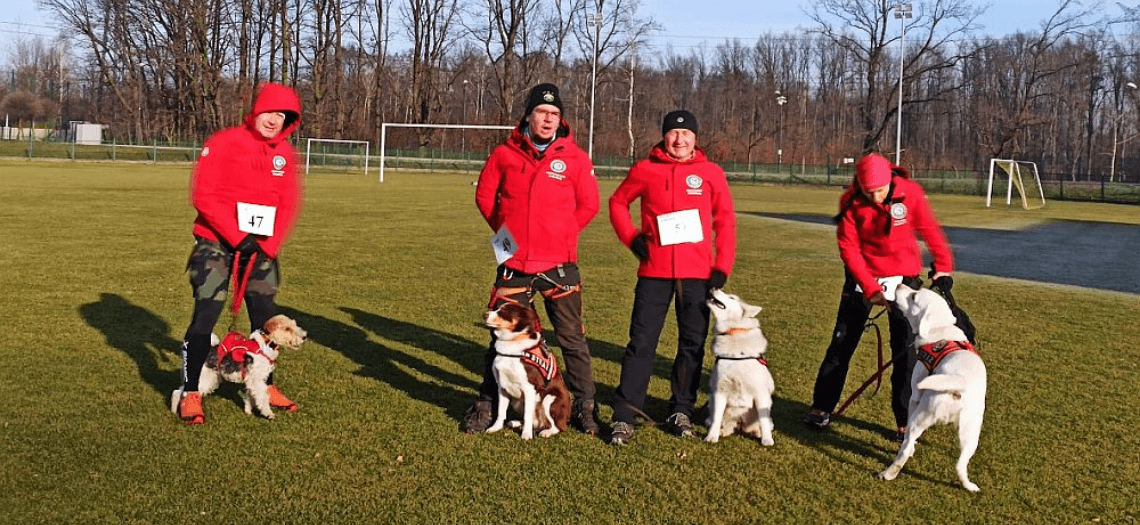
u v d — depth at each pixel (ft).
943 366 14.84
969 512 13.87
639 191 17.57
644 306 17.28
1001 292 37.19
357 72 215.10
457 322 27.48
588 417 17.37
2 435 15.98
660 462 15.66
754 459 15.97
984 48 180.55
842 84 271.69
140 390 19.04
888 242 17.44
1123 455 16.51
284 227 18.93
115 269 35.27
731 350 16.39
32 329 24.30
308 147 154.20
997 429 17.88
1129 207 126.62
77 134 214.48
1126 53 235.61
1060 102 252.83
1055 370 22.91
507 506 13.55
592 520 13.14
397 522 12.90
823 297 34.12
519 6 194.70
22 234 45.93
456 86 273.95
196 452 15.49
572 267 17.47
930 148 281.95
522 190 17.02
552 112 16.79
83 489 13.75
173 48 185.06
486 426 17.10
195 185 17.61
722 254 17.46
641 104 259.80
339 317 27.66
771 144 225.15
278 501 13.52
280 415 17.71
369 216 65.26
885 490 14.67
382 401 18.85
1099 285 40.63
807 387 20.97
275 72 203.00
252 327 19.04
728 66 287.48
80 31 195.72
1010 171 117.29
